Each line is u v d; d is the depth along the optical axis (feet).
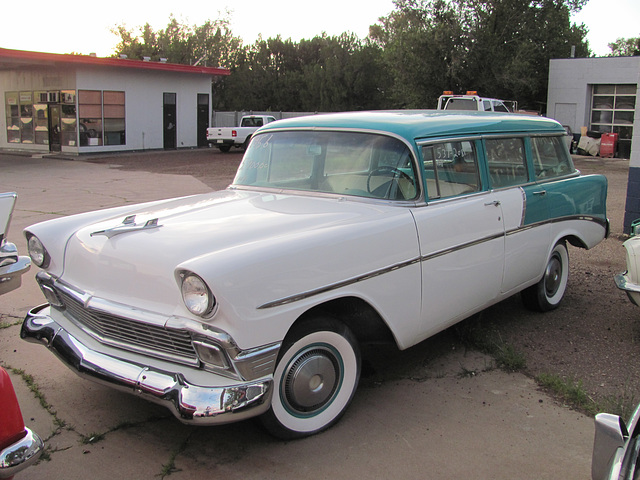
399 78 98.58
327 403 10.80
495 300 14.60
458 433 10.80
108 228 11.23
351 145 12.90
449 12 93.15
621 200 38.58
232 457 10.00
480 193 13.76
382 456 10.03
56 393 12.21
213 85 141.69
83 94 75.56
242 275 8.90
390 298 11.23
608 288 19.62
